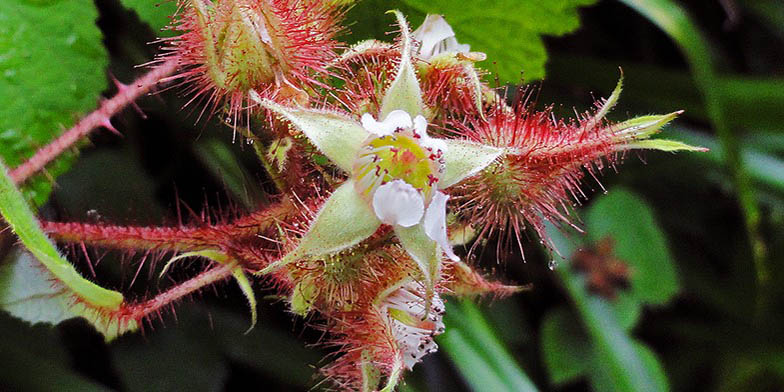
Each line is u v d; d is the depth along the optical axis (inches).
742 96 11.1
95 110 7.5
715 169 12.1
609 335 10.3
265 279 7.1
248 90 6.9
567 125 7.1
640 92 11.4
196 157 8.7
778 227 13.2
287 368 9.1
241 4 6.8
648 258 10.9
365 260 6.9
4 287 7.4
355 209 6.8
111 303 7.0
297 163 6.9
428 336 7.2
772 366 12.2
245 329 9.1
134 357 8.7
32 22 7.5
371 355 7.0
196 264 7.4
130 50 8.3
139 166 8.6
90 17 7.6
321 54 7.1
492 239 7.3
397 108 6.9
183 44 7.0
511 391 9.2
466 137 7.1
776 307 12.7
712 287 13.2
